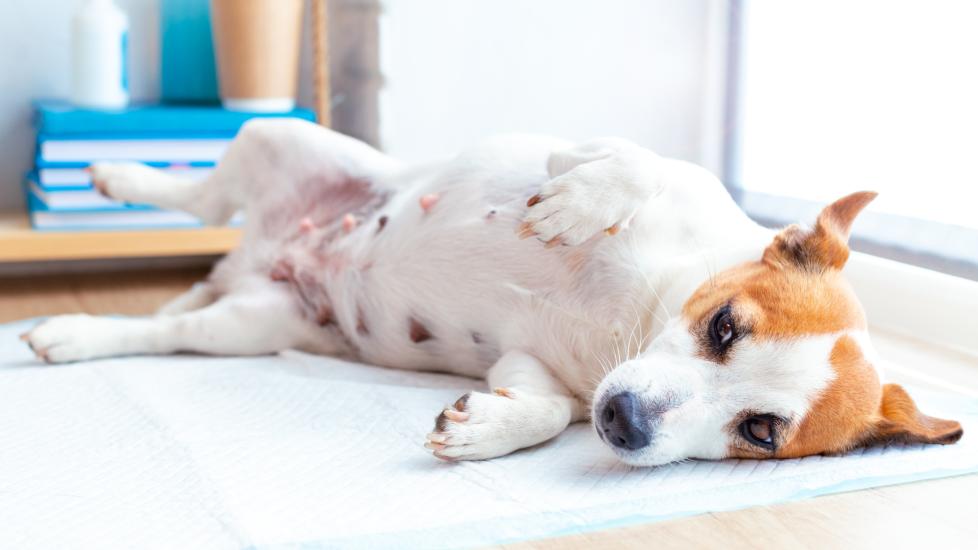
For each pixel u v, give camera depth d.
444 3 2.50
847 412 1.31
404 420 1.45
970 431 1.49
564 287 1.51
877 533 1.17
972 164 1.76
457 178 1.67
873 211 1.94
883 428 1.34
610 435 1.27
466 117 2.53
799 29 2.08
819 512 1.22
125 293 2.45
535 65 2.45
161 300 2.39
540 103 2.46
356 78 2.71
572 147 1.50
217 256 2.80
